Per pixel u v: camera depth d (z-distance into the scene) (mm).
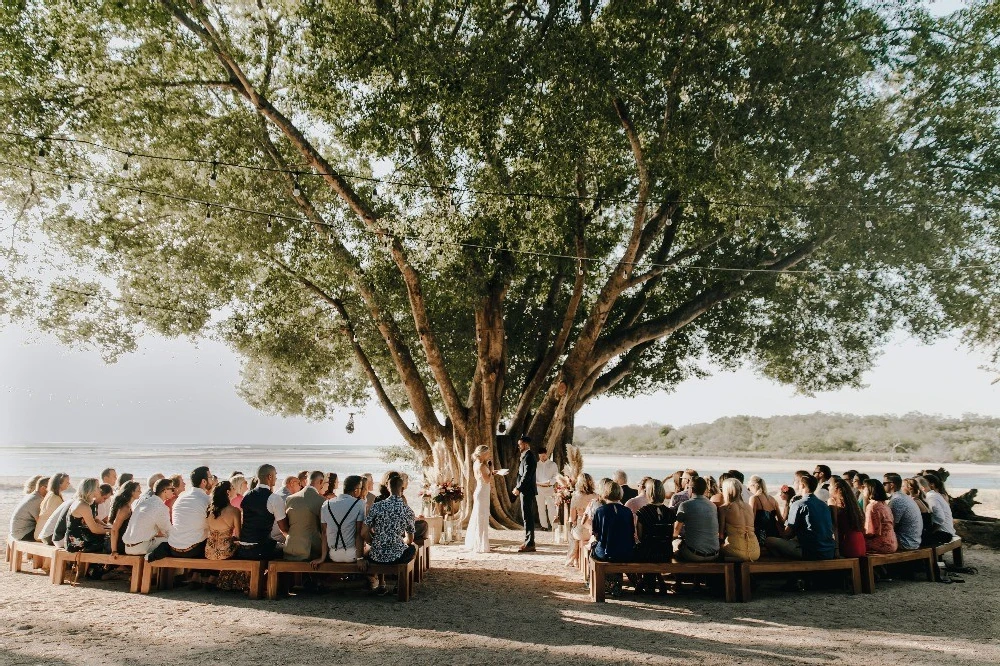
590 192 16125
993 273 16328
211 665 5504
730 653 5988
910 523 9664
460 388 21750
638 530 8562
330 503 8062
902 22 14461
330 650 5969
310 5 13086
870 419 124000
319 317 19391
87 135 14461
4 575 9203
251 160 15750
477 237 14781
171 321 18266
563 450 18031
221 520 8148
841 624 7043
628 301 20859
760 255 17734
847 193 13852
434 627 6816
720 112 13273
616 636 6539
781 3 12984
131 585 8180
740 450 126188
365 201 16828
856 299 18469
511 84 12727
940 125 14914
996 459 99312
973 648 6168
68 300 17609
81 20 13055
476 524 12539
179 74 14820
